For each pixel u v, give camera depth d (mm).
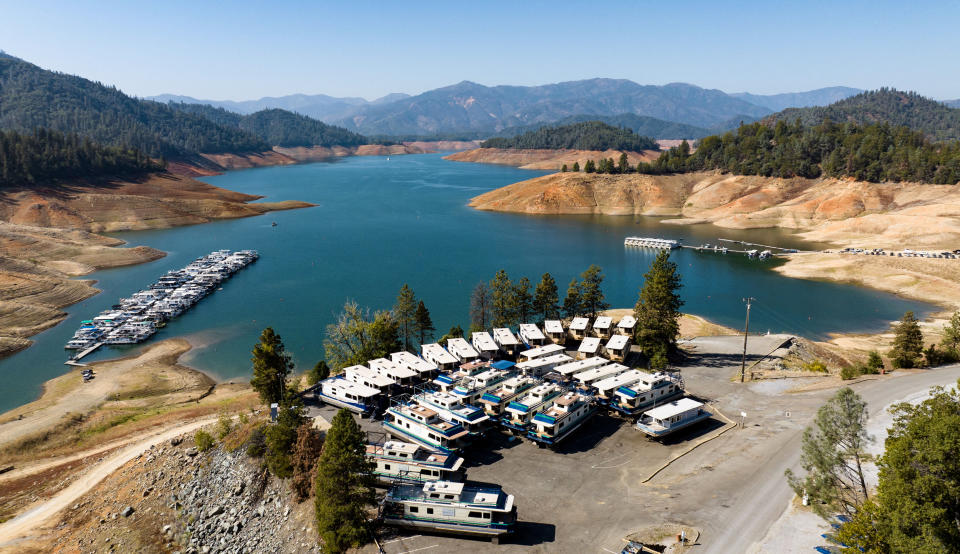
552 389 81188
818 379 93625
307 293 176000
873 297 171375
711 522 54500
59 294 169250
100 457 83188
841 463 47906
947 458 37219
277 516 62344
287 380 95438
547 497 61000
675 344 111062
